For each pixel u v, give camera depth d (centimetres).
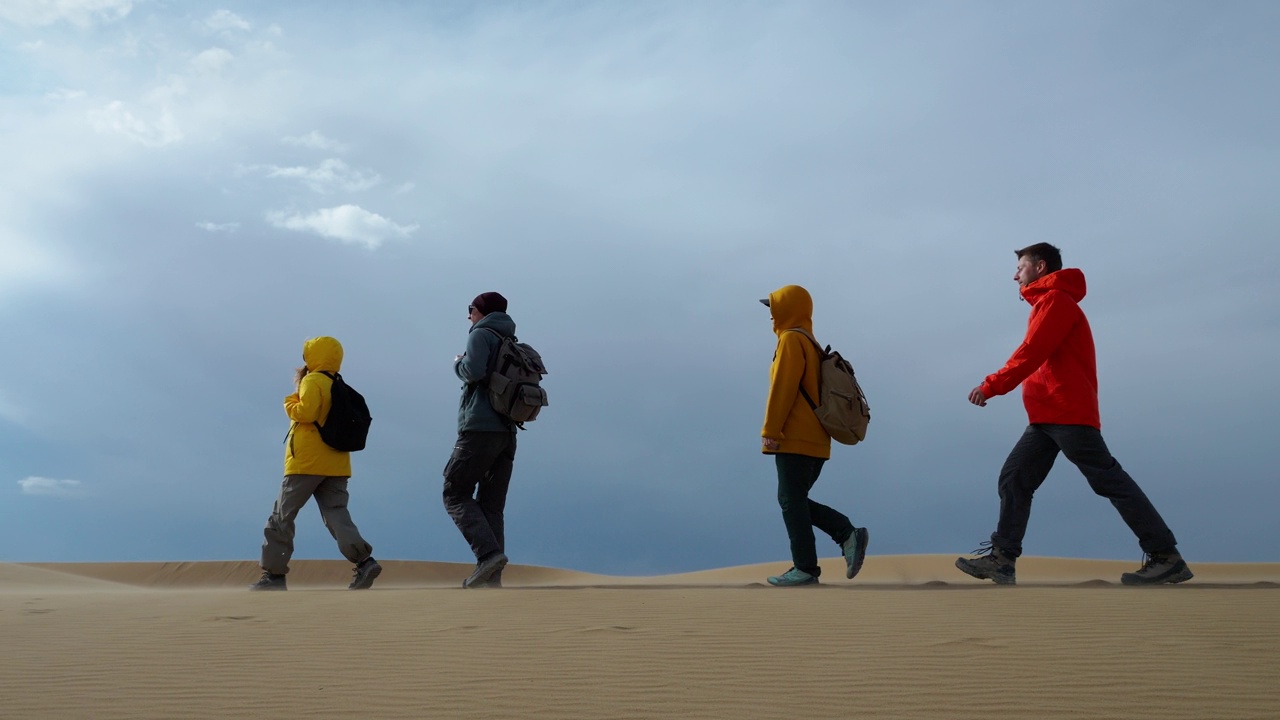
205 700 320
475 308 827
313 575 2105
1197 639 392
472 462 779
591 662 370
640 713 293
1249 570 1900
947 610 482
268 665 378
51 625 499
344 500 923
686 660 370
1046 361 690
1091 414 672
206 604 578
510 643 415
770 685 325
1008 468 697
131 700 321
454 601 557
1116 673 332
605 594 587
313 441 899
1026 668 342
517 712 297
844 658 366
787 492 705
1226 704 290
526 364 788
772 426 698
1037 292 705
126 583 1945
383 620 493
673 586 728
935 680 327
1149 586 618
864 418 701
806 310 736
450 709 302
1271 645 379
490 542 768
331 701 316
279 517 901
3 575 1631
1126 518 664
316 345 925
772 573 2061
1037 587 610
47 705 316
